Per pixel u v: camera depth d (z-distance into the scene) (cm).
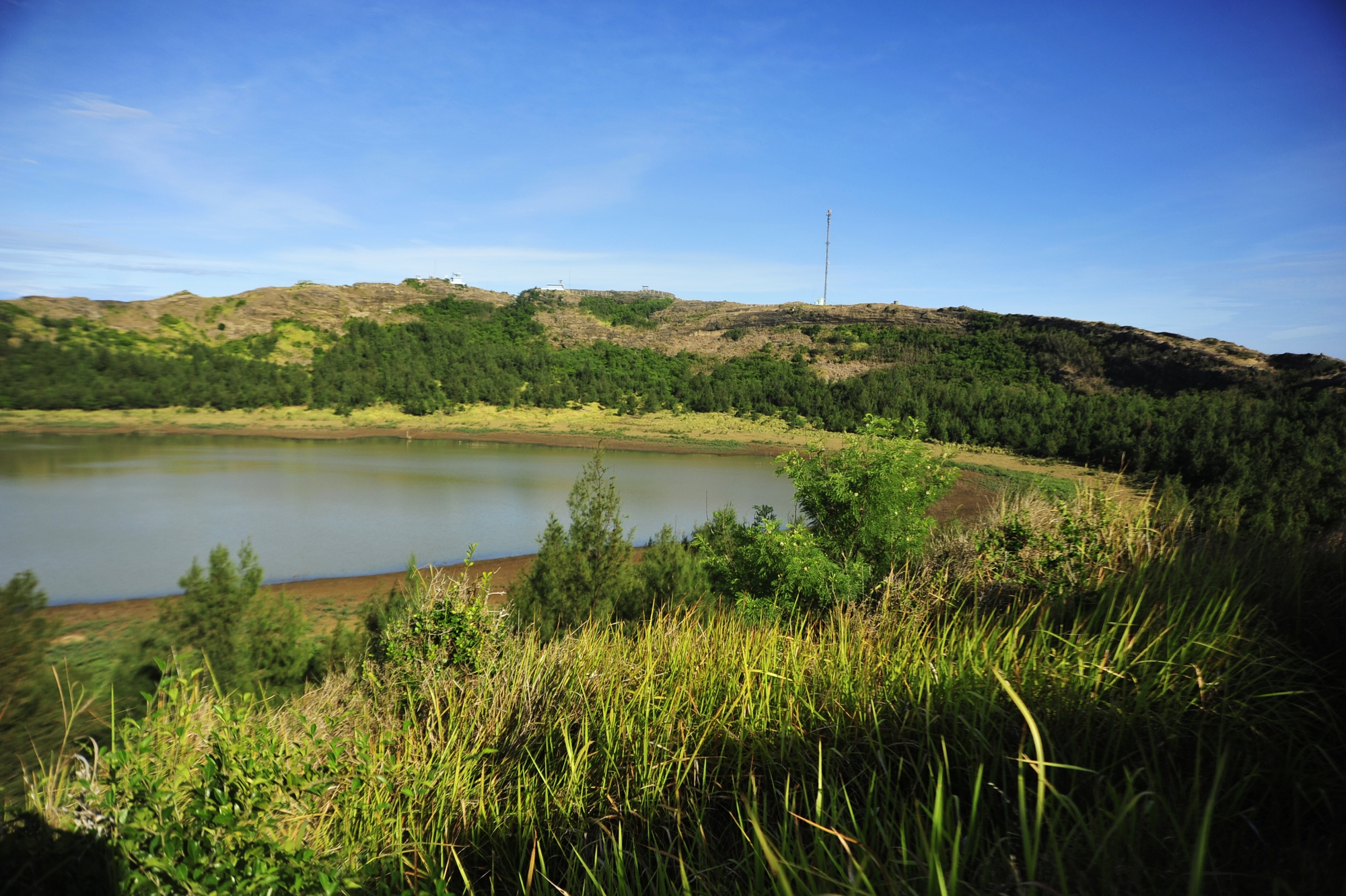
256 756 263
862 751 236
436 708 365
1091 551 397
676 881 207
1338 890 144
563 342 10150
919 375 7600
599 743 282
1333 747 200
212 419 6425
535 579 1081
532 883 222
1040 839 175
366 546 2467
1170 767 194
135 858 206
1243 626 254
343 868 232
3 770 406
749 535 810
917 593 396
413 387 7100
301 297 10312
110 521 2816
